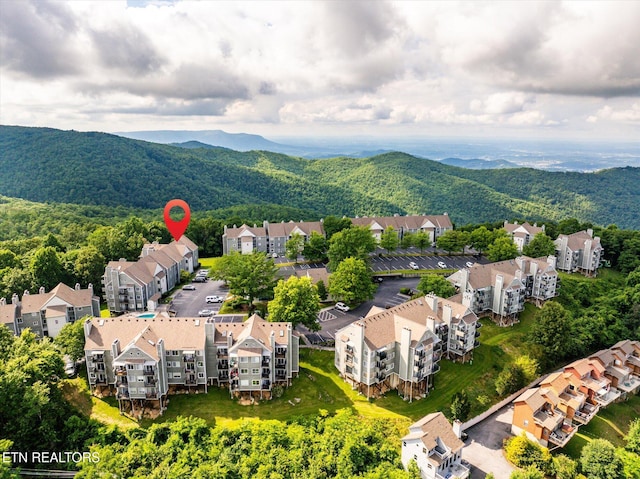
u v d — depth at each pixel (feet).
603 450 237.45
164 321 269.44
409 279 456.04
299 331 340.59
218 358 266.16
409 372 274.57
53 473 208.33
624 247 525.75
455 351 313.73
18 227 637.71
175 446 223.92
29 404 215.31
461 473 226.17
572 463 234.99
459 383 299.17
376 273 468.75
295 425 242.99
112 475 198.59
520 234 555.28
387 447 231.30
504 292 366.22
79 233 566.77
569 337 340.80
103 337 259.60
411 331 280.31
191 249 499.10
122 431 236.84
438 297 328.70
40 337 336.08
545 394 274.57
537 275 401.08
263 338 266.36
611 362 324.60
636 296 402.93
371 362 266.98
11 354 255.50
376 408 266.16
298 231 536.83
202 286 441.68
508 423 276.82
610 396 304.71
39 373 236.22
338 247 448.65
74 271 415.23
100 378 258.57
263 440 225.97
